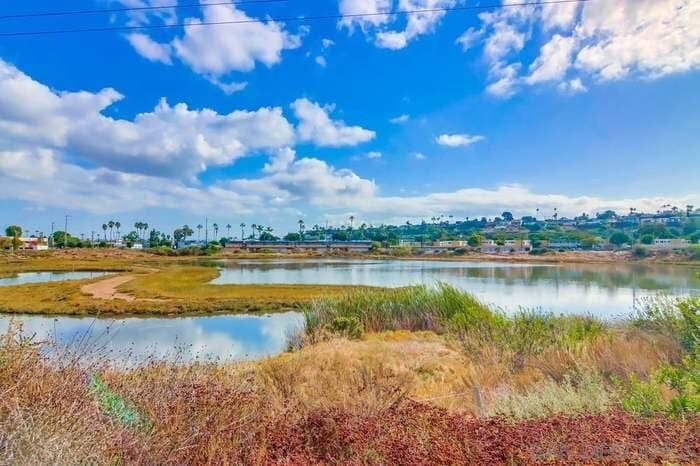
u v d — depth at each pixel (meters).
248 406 3.71
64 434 2.56
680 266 65.81
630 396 4.19
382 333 12.61
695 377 4.03
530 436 2.96
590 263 76.88
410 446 2.98
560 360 6.85
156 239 162.88
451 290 14.56
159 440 2.94
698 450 2.72
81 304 23.70
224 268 63.91
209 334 16.55
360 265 72.56
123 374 4.00
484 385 6.19
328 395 4.82
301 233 179.75
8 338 3.39
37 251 95.44
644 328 8.85
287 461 2.96
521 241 125.69
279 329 17.56
